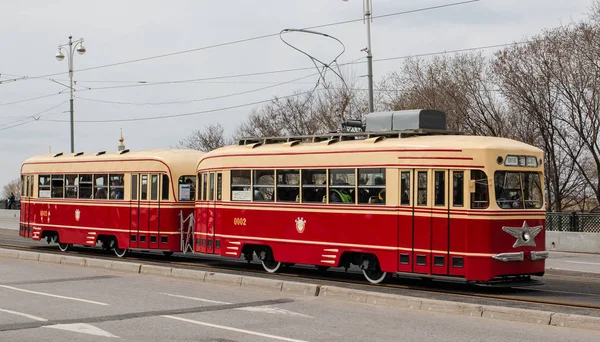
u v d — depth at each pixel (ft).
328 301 44.37
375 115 58.18
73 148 134.82
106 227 77.82
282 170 60.13
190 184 73.67
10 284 52.26
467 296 48.14
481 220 48.49
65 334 33.88
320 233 56.95
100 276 57.36
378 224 53.16
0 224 153.17
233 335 33.68
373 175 53.78
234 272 62.54
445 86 128.16
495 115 122.52
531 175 51.13
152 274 58.54
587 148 114.52
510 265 48.96
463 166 49.37
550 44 114.42
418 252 50.96
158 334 33.91
